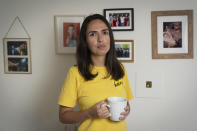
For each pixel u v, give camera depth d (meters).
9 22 1.32
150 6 1.26
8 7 1.32
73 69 0.96
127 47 1.29
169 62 1.28
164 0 1.25
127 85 1.11
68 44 1.31
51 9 1.30
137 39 1.28
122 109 0.82
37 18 1.31
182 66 1.27
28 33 1.32
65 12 1.30
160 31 1.26
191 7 1.24
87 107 0.89
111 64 0.99
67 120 0.87
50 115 1.35
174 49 1.26
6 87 1.35
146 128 1.32
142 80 1.30
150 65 1.29
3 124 1.37
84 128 0.90
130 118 1.33
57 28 1.30
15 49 1.33
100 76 0.94
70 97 0.90
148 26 1.27
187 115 1.29
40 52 1.33
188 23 1.24
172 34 1.26
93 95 0.89
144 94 1.31
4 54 1.34
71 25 1.29
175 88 1.29
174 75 1.28
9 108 1.36
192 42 1.24
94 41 0.91
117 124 0.90
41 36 1.32
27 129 1.36
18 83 1.35
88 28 0.93
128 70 1.31
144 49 1.28
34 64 1.34
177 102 1.29
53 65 1.33
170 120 1.30
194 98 1.28
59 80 1.34
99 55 0.95
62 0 1.29
